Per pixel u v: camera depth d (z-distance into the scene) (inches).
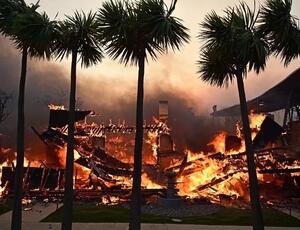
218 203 706.8
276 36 340.8
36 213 563.2
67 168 331.3
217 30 348.2
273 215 561.6
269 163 888.9
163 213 585.9
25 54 367.2
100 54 368.2
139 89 321.1
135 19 317.4
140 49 323.6
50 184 806.5
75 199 737.6
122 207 643.5
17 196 344.2
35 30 335.0
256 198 325.1
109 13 322.0
